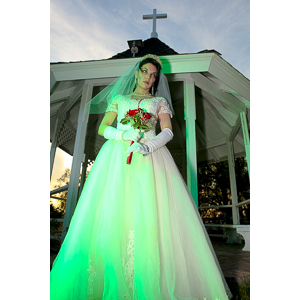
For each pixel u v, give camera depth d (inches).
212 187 423.8
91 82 152.1
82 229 57.7
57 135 193.2
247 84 154.2
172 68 146.3
